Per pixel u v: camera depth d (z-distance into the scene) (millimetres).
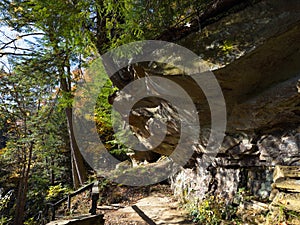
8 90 6633
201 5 3023
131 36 3166
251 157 3562
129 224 4461
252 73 2658
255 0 2633
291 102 2613
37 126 8398
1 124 7938
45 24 3264
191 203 4973
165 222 4398
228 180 4094
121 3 2936
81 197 7633
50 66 4844
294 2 2373
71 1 2883
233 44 2559
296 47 2480
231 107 3211
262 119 3004
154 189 7633
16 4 5430
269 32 2346
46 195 9336
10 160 9320
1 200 8781
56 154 10203
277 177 2490
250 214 3242
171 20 3189
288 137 2902
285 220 2152
